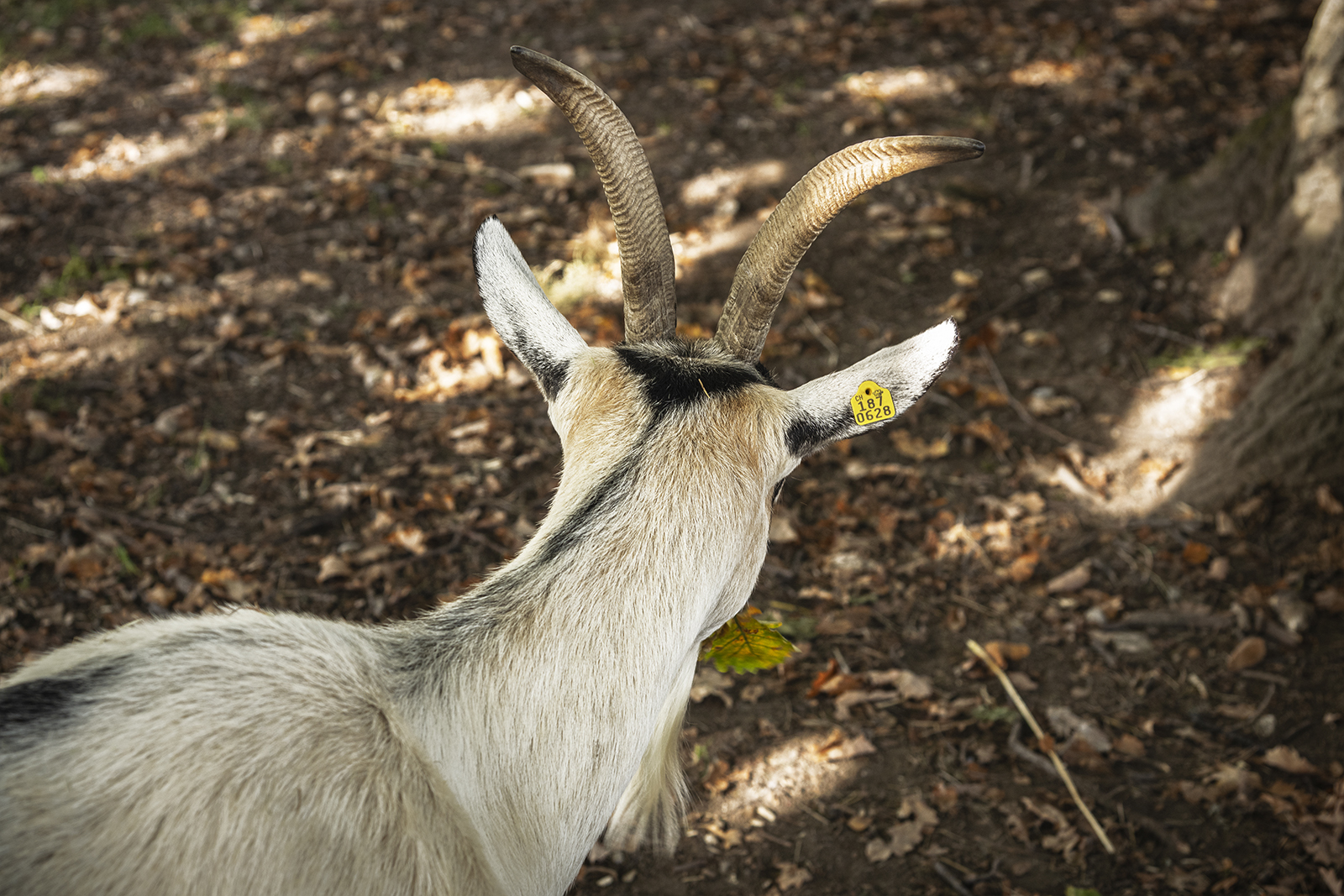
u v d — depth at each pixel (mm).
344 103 7324
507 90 7473
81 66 7715
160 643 1727
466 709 1823
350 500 4414
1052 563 4344
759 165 6762
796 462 2193
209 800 1557
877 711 3725
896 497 4629
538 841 1891
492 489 4539
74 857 1475
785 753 3566
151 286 5562
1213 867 3180
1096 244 5996
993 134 7043
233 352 5195
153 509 4324
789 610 4098
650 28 8438
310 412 4914
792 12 8742
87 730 1568
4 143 6742
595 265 5836
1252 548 4320
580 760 1893
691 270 5902
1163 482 4691
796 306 5695
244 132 6965
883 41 8305
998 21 8594
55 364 5012
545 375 2219
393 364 5195
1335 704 3693
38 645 3672
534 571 1934
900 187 6602
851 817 3361
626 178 2135
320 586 4043
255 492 4457
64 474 4395
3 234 5848
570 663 1879
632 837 3238
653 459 2004
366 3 8695
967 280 5855
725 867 3209
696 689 3762
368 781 1678
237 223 6129
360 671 1789
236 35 8211
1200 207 5723
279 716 1673
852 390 2111
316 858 1598
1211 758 3543
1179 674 3871
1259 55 7941
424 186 6512
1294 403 4477
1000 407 5117
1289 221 5070
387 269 5797
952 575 4285
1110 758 3551
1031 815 3359
